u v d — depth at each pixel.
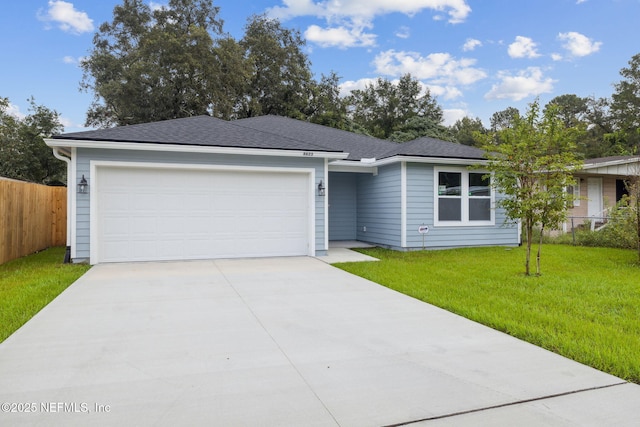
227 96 27.09
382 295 6.00
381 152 13.26
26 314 4.83
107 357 3.51
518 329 4.28
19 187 9.65
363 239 13.63
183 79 25.80
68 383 2.98
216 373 3.19
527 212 7.30
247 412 2.58
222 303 5.46
